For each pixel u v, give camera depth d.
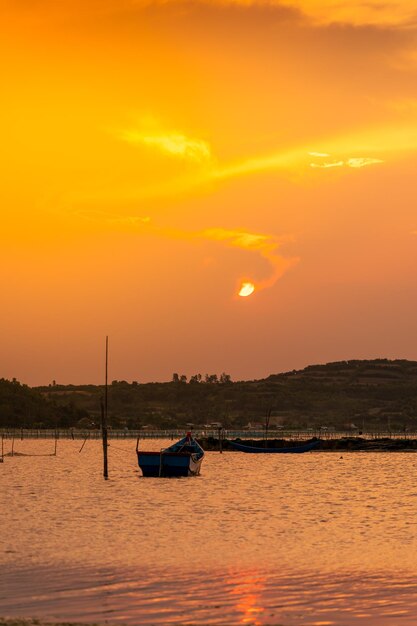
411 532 61.50
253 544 55.19
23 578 43.03
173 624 34.41
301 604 37.91
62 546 53.75
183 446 123.50
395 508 79.50
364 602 38.25
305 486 108.00
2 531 61.09
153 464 118.75
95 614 35.81
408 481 118.56
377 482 116.31
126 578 43.31
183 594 39.72
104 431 117.25
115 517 70.56
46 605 37.19
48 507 78.88
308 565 47.38
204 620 35.09
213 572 45.16
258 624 34.53
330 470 146.75
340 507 80.19
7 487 104.25
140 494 93.81
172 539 57.31
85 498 88.56
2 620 34.16
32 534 59.47
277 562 48.28
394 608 37.16
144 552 51.59
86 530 61.84
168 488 102.88
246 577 43.84
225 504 82.50
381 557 50.09
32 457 197.75
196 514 73.31
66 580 42.62
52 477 123.38
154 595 39.44
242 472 139.12
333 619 35.34
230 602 38.19
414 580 43.12
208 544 55.12
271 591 40.47
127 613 36.03
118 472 135.88
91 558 49.22
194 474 121.38
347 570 45.88
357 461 180.38
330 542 56.28
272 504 83.00
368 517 71.44
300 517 71.25
